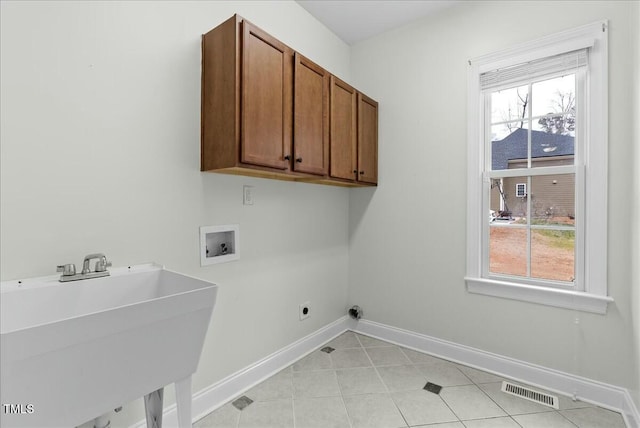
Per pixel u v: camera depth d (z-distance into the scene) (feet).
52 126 3.67
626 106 5.33
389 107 8.32
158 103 4.69
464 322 7.14
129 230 4.38
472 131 7.00
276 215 6.78
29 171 3.51
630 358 5.28
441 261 7.48
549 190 6.28
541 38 6.15
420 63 7.78
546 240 6.30
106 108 4.13
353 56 9.02
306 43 7.50
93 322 2.46
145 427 4.50
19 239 3.45
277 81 5.30
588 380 5.69
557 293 5.94
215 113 5.00
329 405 5.53
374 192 8.62
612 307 5.47
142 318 2.75
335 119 6.73
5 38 3.34
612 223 5.47
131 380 2.79
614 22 5.45
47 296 3.34
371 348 7.91
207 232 5.37
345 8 7.41
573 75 6.04
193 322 3.20
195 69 5.16
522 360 6.40
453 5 7.26
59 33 3.72
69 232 3.82
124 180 4.32
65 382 2.40
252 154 4.85
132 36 4.39
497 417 5.22
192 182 5.15
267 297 6.57
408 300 8.02
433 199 7.59
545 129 6.33
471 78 7.01
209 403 5.35
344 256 9.01
